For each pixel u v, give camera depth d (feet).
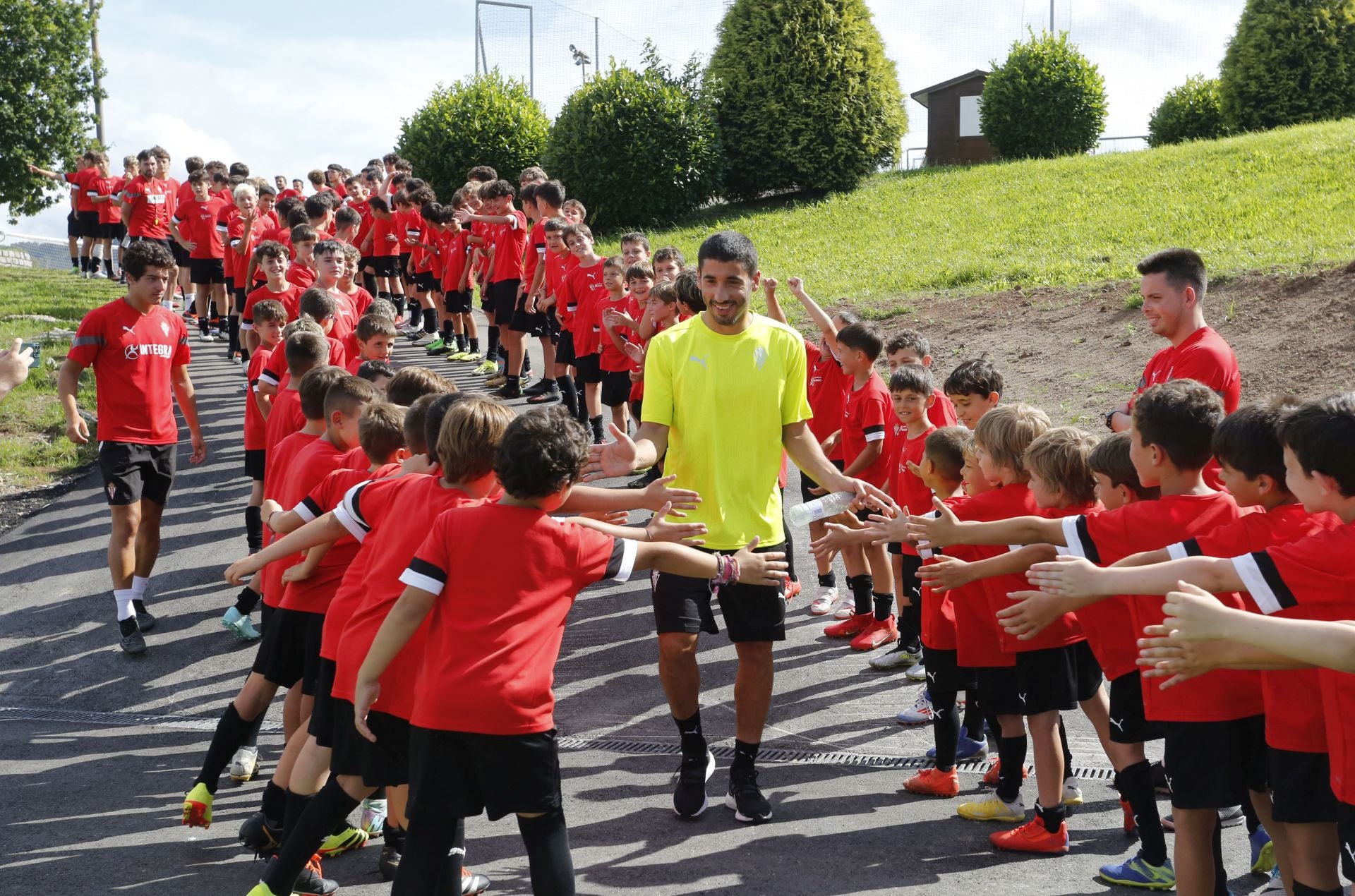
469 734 9.74
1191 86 79.97
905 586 17.95
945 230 53.72
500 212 38.11
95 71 73.97
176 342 22.41
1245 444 9.59
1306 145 52.21
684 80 71.26
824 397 21.65
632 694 18.54
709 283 13.71
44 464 33.24
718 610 22.52
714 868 12.60
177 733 17.94
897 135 70.18
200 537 27.58
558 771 10.21
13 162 71.56
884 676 18.74
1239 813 13.34
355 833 13.66
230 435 35.50
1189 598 8.12
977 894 11.84
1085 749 15.58
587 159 68.33
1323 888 9.53
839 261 51.93
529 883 12.58
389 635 10.02
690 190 69.00
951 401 17.88
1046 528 11.07
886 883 12.12
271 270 30.42
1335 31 65.46
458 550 9.98
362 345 21.39
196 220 49.47
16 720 18.70
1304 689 9.30
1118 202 51.03
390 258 53.01
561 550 10.26
